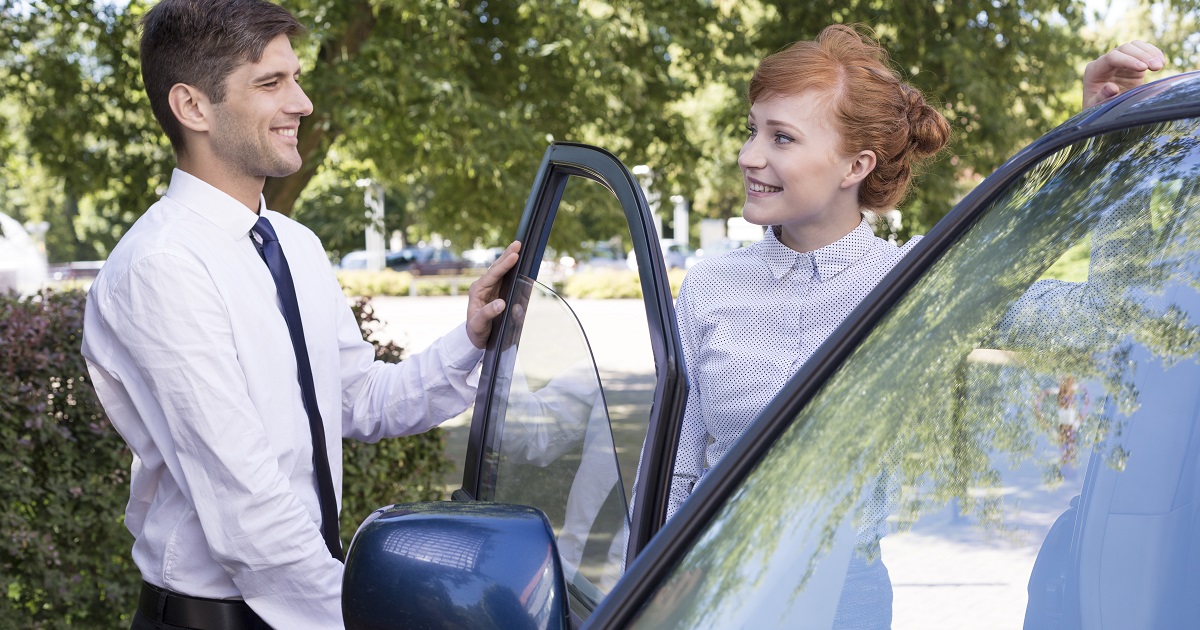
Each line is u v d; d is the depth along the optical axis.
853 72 1.67
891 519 1.00
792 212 1.70
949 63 6.58
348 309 2.24
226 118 1.88
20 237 15.23
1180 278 1.04
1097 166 1.14
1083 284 1.08
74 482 3.57
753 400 1.73
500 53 7.50
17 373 3.49
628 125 7.80
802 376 1.07
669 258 33.62
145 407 1.86
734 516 1.00
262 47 1.88
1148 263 1.07
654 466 1.33
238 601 1.90
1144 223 1.08
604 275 23.91
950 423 1.03
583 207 5.77
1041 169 1.17
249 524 1.79
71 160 7.80
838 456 1.03
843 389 1.06
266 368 1.89
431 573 1.07
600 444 1.55
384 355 4.38
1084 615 0.93
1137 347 1.03
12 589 3.51
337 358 2.11
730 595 0.96
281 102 1.91
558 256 6.30
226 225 1.89
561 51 7.14
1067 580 0.94
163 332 1.78
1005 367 1.06
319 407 2.05
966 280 1.11
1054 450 1.01
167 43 1.87
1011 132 6.76
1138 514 0.97
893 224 6.12
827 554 0.98
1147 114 1.10
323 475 1.99
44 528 3.55
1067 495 0.98
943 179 6.33
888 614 0.95
